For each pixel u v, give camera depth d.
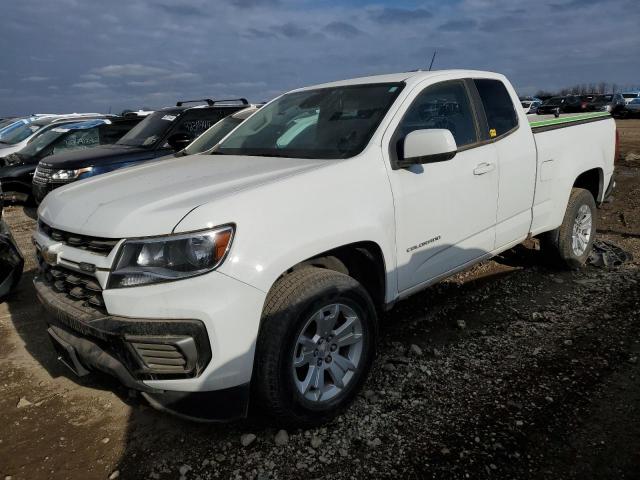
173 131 8.12
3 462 2.65
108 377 2.78
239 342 2.42
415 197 3.26
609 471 2.44
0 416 3.05
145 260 2.38
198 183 2.86
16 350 3.89
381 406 2.99
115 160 7.62
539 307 4.28
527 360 3.44
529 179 4.25
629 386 3.10
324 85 4.14
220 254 2.39
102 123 10.32
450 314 4.22
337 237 2.78
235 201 2.50
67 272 2.72
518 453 2.57
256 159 3.42
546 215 4.57
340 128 3.42
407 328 4.00
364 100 3.58
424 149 3.04
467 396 3.06
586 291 4.57
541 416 2.84
